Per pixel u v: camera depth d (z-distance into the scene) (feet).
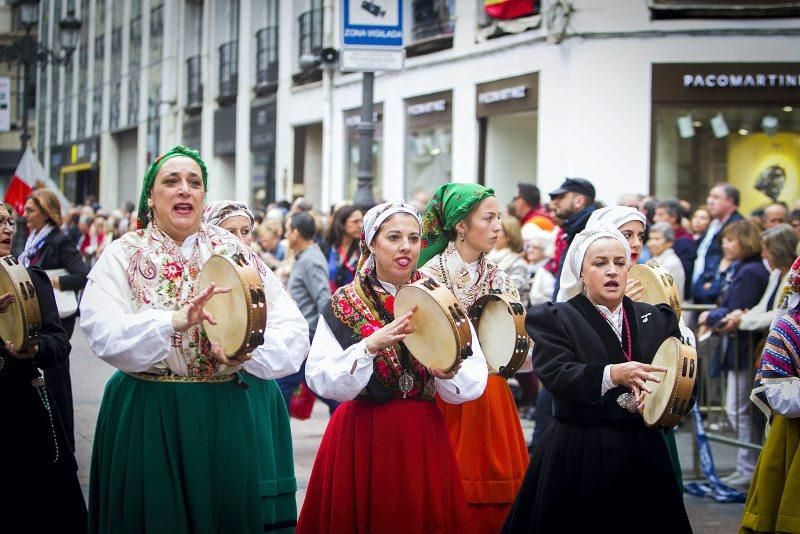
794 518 16.56
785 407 16.61
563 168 48.55
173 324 13.83
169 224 14.87
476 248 19.08
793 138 47.34
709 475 24.62
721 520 22.35
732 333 25.59
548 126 49.34
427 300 14.60
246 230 21.99
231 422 14.67
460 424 18.20
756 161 47.57
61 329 17.17
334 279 29.58
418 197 43.09
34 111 149.59
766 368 16.90
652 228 29.81
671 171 47.73
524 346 17.66
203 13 92.73
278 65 78.07
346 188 68.18
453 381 15.47
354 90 66.85
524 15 51.19
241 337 13.67
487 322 18.33
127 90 112.16
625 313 15.55
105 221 74.59
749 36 46.80
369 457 15.33
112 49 117.70
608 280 15.23
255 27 82.02
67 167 134.21
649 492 14.76
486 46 53.78
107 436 14.75
